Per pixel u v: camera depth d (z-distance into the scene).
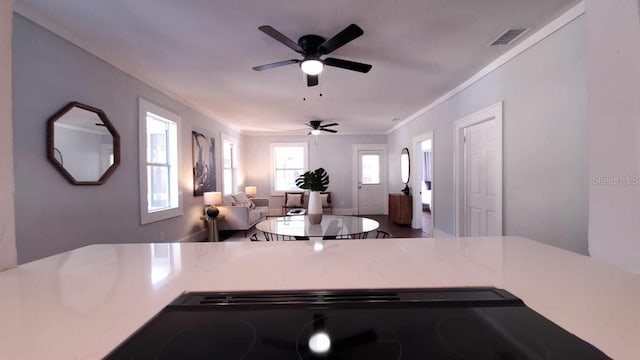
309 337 0.48
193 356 0.43
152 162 3.60
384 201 7.34
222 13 1.98
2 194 0.78
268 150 7.29
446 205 4.06
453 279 0.71
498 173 2.79
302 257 0.92
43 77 2.03
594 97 0.80
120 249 1.03
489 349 0.44
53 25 2.08
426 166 8.86
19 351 0.42
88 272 0.78
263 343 0.46
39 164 2.01
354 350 0.45
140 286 0.68
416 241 1.13
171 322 0.52
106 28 2.16
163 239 3.58
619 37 0.73
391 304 0.59
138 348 0.44
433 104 4.38
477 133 3.35
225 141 5.90
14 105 1.87
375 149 7.32
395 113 5.14
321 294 0.64
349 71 3.06
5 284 0.69
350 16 2.03
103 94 2.59
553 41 2.16
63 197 2.20
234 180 6.46
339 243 1.11
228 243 1.12
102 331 0.48
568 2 1.91
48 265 0.84
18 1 1.83
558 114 2.13
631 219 0.73
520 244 1.07
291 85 3.51
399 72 3.10
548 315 0.53
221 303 0.60
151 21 2.07
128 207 2.93
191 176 4.34
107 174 2.60
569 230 2.07
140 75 3.09
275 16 2.02
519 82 2.51
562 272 0.75
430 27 2.18
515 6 1.94
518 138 2.54
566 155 2.08
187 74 3.11
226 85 3.48
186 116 4.20
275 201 7.30
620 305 0.56
